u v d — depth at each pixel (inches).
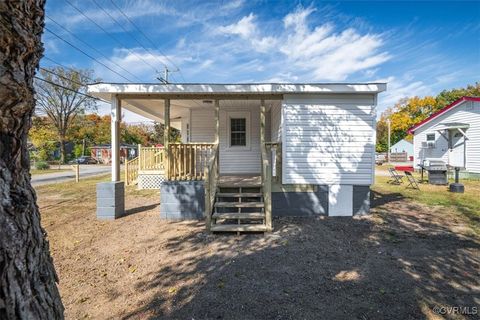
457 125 580.4
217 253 175.2
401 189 442.6
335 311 111.0
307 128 269.4
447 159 620.4
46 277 56.7
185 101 331.9
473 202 328.8
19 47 48.1
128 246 188.9
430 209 293.9
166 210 261.6
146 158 472.7
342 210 271.4
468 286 130.7
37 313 52.9
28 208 52.7
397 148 1674.5
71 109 1419.8
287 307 114.2
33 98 53.3
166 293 126.6
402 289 128.2
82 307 116.0
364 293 124.9
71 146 1840.6
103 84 254.1
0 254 46.6
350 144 270.1
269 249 181.8
